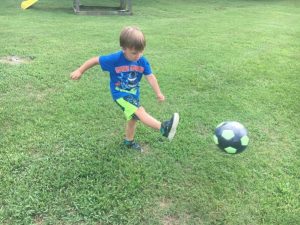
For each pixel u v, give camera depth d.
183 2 7.24
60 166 1.61
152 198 1.45
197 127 2.02
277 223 1.37
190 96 2.40
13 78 2.53
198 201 1.45
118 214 1.35
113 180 1.53
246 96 2.43
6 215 1.33
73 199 1.42
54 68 2.78
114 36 3.94
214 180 1.58
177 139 1.87
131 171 1.59
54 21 4.84
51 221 1.32
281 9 6.80
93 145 1.78
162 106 2.24
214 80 2.70
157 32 4.24
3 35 3.77
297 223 1.37
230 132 1.49
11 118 2.00
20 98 2.25
